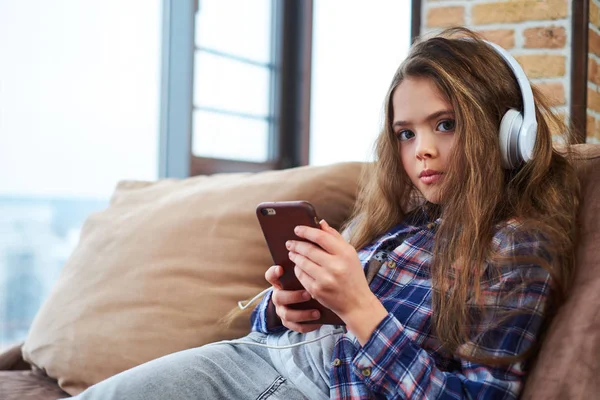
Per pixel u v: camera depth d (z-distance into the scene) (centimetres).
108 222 161
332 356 101
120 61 269
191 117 284
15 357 158
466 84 102
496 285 93
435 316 97
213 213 145
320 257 87
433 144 102
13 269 250
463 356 90
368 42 287
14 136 242
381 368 88
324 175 145
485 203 100
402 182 118
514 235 96
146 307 137
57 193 254
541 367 87
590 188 104
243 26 316
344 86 303
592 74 165
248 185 148
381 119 121
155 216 152
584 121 160
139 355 133
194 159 286
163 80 287
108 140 266
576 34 160
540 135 106
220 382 102
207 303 135
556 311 92
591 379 83
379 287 107
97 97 262
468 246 97
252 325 122
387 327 88
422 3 178
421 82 103
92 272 149
